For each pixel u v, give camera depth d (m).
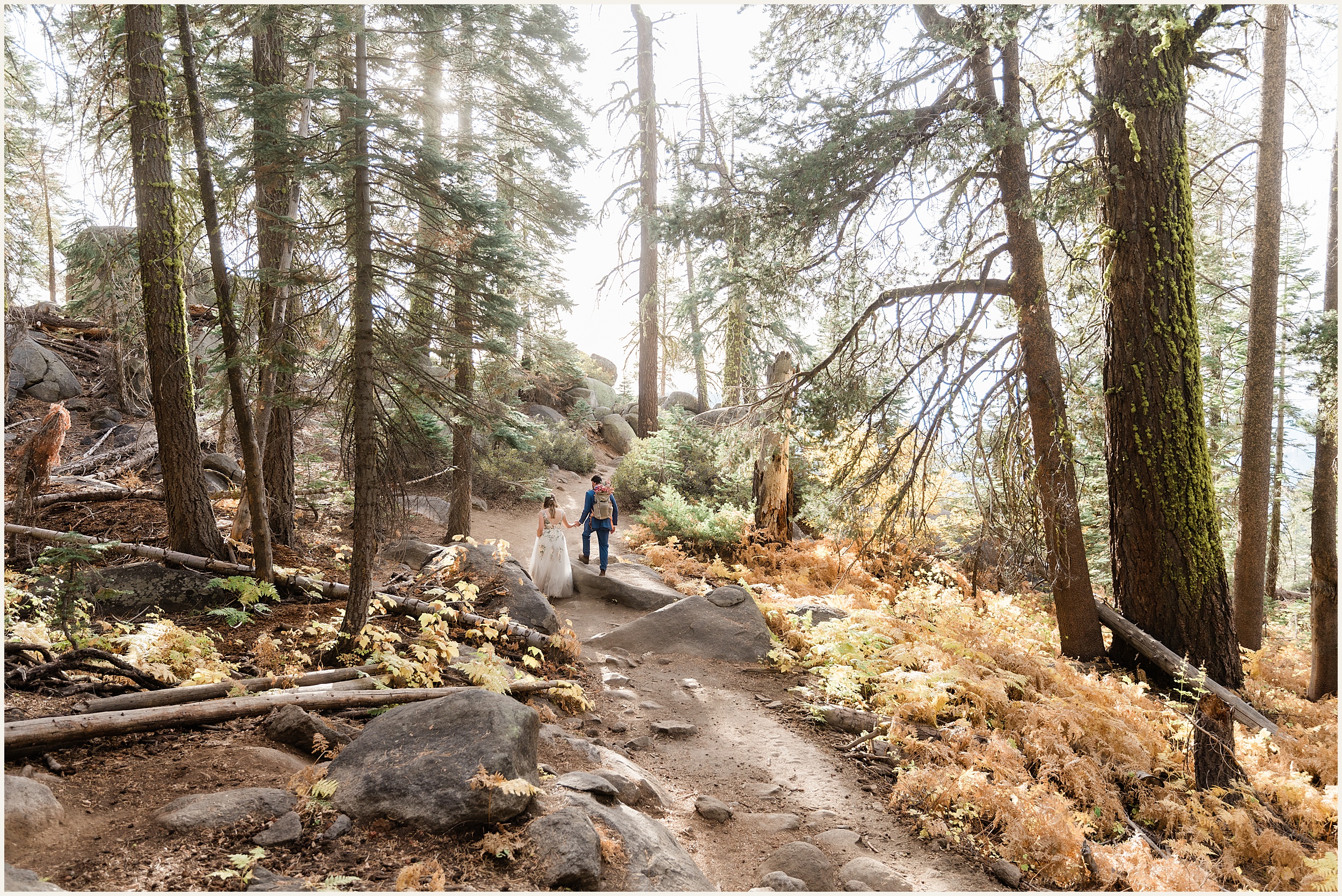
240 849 3.36
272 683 5.33
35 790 3.38
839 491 10.30
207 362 9.89
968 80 8.86
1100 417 9.14
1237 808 5.89
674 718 7.05
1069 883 4.76
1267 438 11.37
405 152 6.29
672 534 14.77
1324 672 9.73
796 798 5.64
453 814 3.69
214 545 8.22
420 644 6.57
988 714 6.93
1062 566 8.85
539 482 15.89
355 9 6.42
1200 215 11.84
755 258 9.23
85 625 5.91
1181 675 8.07
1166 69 8.53
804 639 9.21
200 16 8.80
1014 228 8.83
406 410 7.11
